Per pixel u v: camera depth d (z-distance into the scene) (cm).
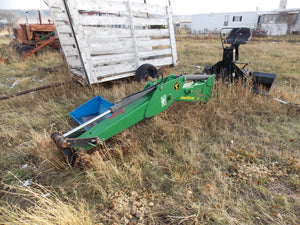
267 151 337
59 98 572
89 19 516
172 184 279
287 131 392
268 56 1102
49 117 472
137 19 611
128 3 577
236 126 413
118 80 694
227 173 297
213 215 232
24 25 1175
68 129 420
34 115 470
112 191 267
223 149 347
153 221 229
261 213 238
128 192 269
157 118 420
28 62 1022
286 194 260
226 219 227
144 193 265
